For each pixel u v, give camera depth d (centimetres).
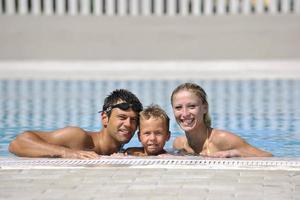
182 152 1094
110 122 1066
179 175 822
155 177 812
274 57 3553
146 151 1052
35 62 3453
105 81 2642
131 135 1071
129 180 795
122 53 3584
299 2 3662
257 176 815
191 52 3566
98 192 735
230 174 827
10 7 3719
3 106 2033
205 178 803
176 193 726
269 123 1709
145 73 2912
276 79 2698
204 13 3691
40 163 914
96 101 2114
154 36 3591
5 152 1285
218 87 2455
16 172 848
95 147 1087
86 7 3712
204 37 3572
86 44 3594
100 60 3556
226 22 3622
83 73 2936
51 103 2088
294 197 706
